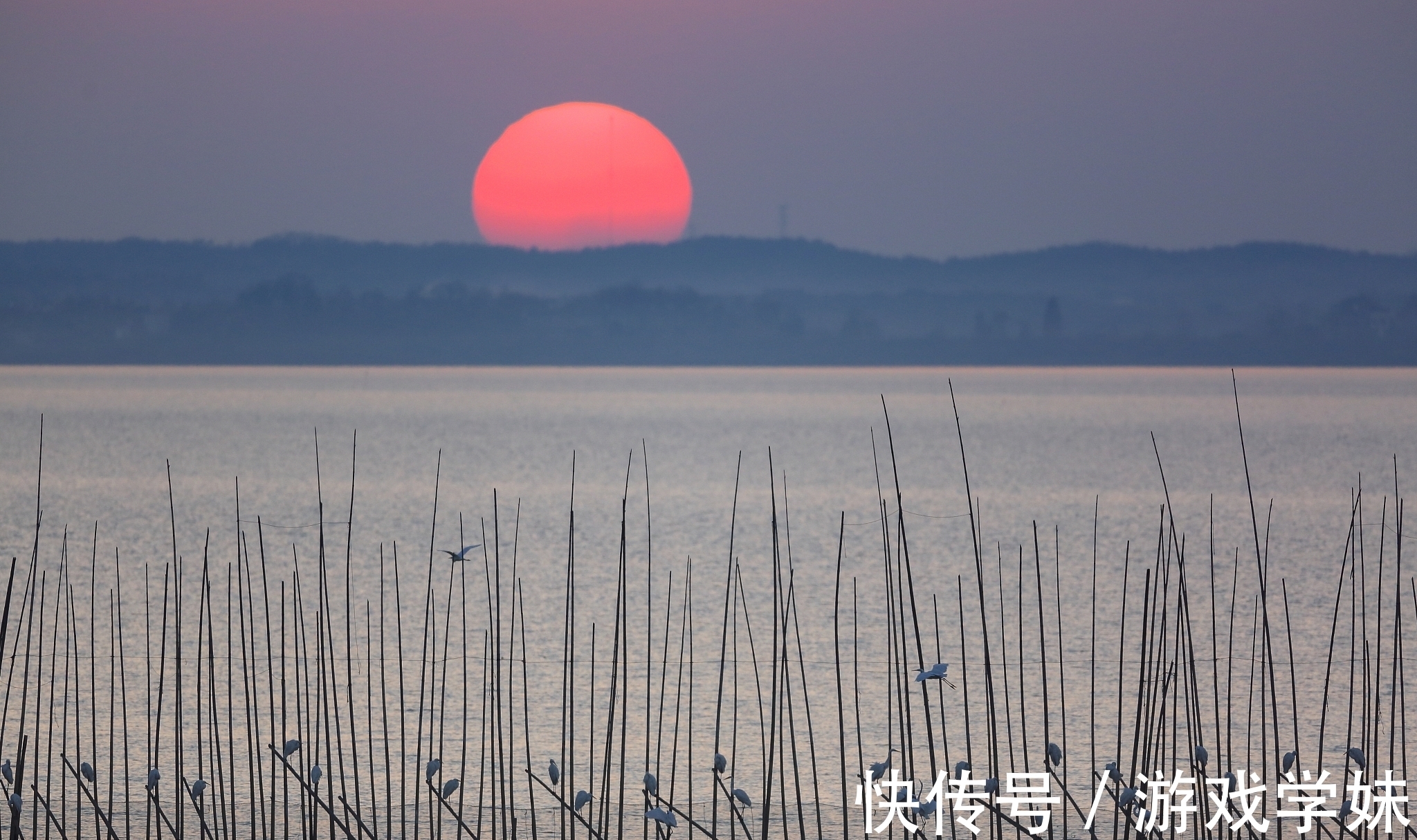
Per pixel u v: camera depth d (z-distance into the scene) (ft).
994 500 476.13
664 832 106.01
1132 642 183.21
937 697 150.61
